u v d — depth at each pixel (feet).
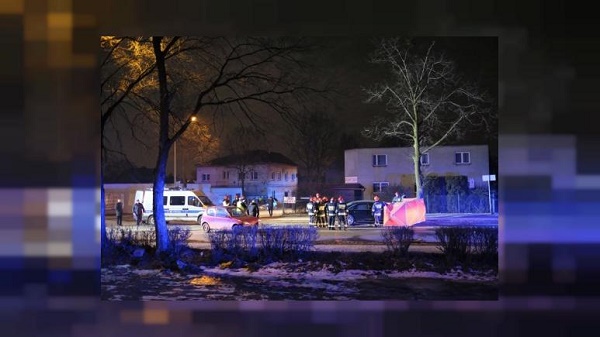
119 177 122.11
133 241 44.83
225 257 38.34
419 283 31.07
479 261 36.32
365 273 34.14
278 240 39.52
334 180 150.82
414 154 101.50
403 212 70.85
